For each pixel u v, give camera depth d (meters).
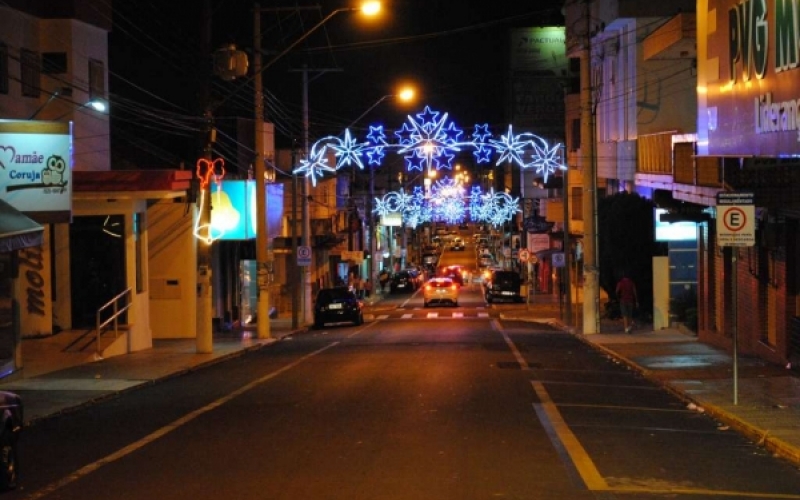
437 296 55.81
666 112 36.91
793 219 19.09
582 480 9.69
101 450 11.66
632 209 34.69
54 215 19.67
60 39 26.70
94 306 26.66
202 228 25.59
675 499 8.97
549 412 14.49
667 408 15.47
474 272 111.38
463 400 15.77
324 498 8.85
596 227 31.22
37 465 10.75
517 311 50.34
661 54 33.75
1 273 19.16
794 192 16.47
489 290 58.94
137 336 26.75
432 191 94.06
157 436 12.62
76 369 21.81
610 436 12.46
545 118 78.81
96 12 27.95
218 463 10.62
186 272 31.97
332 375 19.95
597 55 44.50
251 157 44.22
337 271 71.31
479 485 9.38
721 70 18.27
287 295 50.78
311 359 24.12
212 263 36.78
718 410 14.46
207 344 25.56
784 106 14.70
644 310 35.19
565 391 17.22
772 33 15.27
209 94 25.09
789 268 19.64
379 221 84.31
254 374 20.81
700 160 22.17
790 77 14.45
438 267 121.44
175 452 11.38
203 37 24.84
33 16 26.33
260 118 31.42
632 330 31.42
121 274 26.55
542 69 79.56
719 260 25.52
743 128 16.81
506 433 12.52
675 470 10.36
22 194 19.45
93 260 26.69
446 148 33.56
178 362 23.34
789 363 19.55
